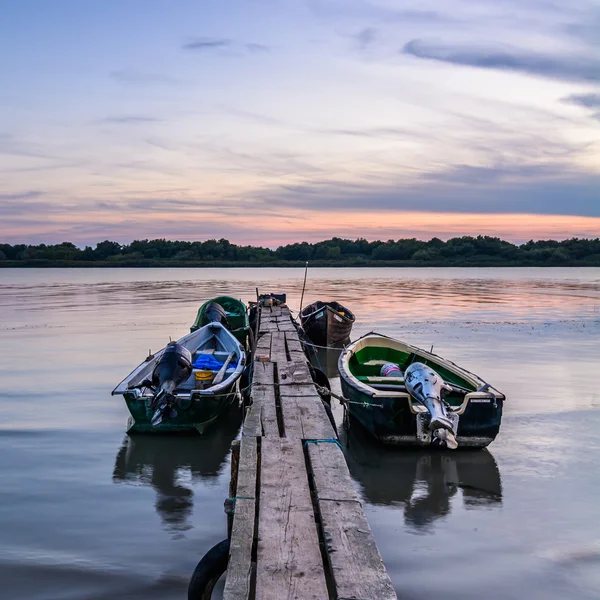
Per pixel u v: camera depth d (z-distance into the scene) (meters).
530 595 5.55
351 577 3.95
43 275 88.50
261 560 4.18
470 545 6.50
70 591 5.50
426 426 8.79
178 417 9.97
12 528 6.76
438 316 28.22
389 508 7.49
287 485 5.48
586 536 6.74
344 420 10.99
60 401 12.45
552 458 9.22
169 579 5.74
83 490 7.92
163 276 83.88
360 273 99.00
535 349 19.00
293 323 18.41
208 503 7.57
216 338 15.21
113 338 21.36
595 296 42.06
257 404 8.44
